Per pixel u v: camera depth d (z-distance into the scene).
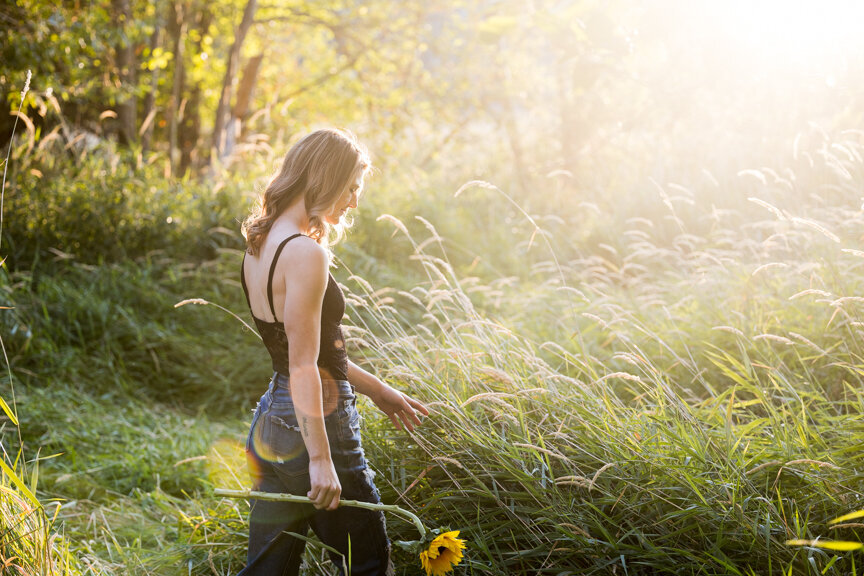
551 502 2.82
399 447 3.20
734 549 2.64
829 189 6.64
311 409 2.16
